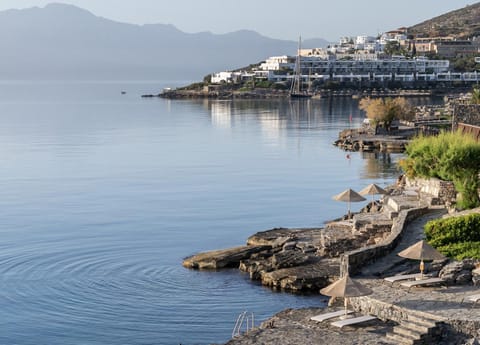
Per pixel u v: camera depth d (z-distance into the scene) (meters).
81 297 55.38
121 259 66.38
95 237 75.94
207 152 155.00
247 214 88.12
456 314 40.06
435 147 69.00
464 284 45.59
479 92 172.75
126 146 166.88
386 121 177.50
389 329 40.53
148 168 130.25
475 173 66.00
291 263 59.03
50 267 63.91
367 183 111.56
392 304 41.97
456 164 65.94
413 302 42.31
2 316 51.62
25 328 49.50
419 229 58.12
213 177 119.19
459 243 52.50
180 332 48.28
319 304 52.16
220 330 48.41
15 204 95.81
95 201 97.88
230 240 74.38
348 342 38.72
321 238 63.88
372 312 42.88
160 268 62.81
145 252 69.12
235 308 52.09
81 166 132.88
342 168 128.88
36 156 148.00
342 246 61.16
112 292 56.38
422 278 46.28
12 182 114.50
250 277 58.69
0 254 68.75
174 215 87.62
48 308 53.12
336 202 95.69
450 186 67.31
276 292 55.12
